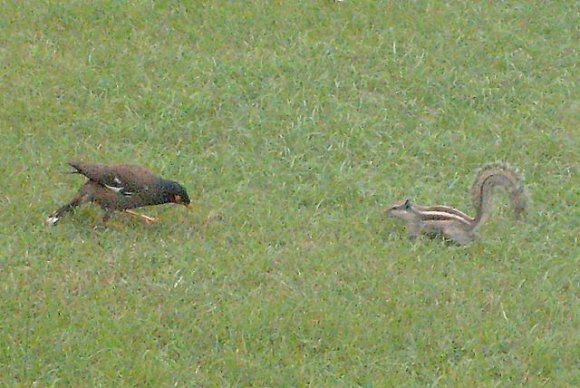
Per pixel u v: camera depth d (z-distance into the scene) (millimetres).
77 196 13570
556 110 17500
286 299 12562
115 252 13141
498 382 11625
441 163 15859
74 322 11906
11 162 14812
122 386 11070
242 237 13711
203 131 16031
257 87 17234
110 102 16594
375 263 13398
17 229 13445
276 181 14977
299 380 11398
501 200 15023
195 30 18703
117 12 19000
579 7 20547
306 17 19297
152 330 11914
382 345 12000
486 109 17453
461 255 13789
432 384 11516
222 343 11867
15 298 12203
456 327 12352
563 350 12180
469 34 19391
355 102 17188
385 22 19406
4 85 16750
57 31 18469
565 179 15758
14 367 11211
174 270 12969
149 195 13477
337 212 14469
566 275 13469
